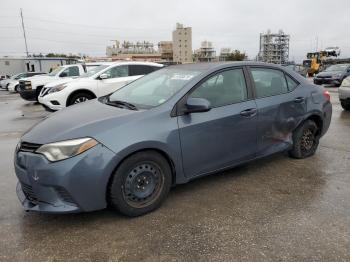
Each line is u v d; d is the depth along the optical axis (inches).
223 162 162.1
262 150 177.8
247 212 141.0
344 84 401.7
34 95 554.3
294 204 147.9
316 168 192.2
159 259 110.7
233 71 170.4
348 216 136.9
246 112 166.1
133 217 137.4
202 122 150.0
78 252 115.1
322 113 207.5
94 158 124.5
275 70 190.4
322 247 115.8
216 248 116.1
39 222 135.3
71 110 158.4
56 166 121.8
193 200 152.9
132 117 137.3
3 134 305.6
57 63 1798.7
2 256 113.2
